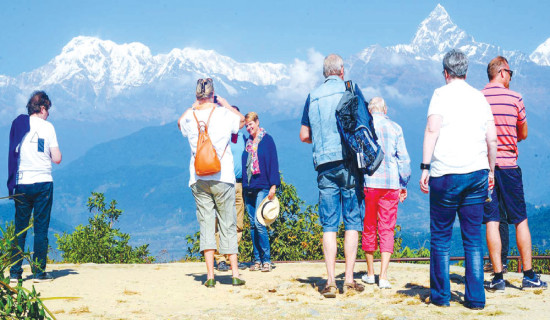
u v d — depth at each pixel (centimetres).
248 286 653
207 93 663
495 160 544
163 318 487
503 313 478
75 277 729
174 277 737
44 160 694
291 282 678
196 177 653
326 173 593
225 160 656
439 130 518
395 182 621
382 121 627
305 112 620
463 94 521
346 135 573
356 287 596
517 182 591
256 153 810
